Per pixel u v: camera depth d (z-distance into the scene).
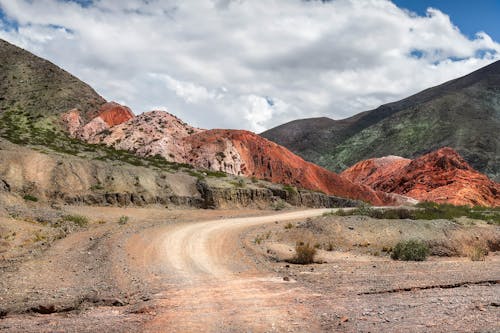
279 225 35.38
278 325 10.79
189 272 18.50
